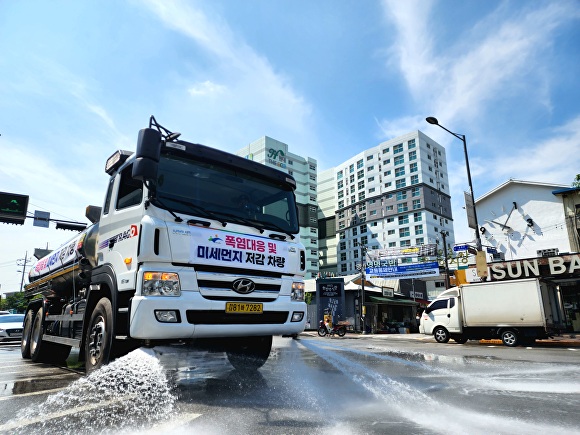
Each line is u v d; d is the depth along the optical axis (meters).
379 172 84.00
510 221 27.12
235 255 4.47
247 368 5.53
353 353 10.01
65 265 6.62
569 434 2.86
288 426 3.00
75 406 3.66
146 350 4.34
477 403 3.86
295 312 4.88
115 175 5.19
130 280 4.09
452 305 16.48
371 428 2.97
